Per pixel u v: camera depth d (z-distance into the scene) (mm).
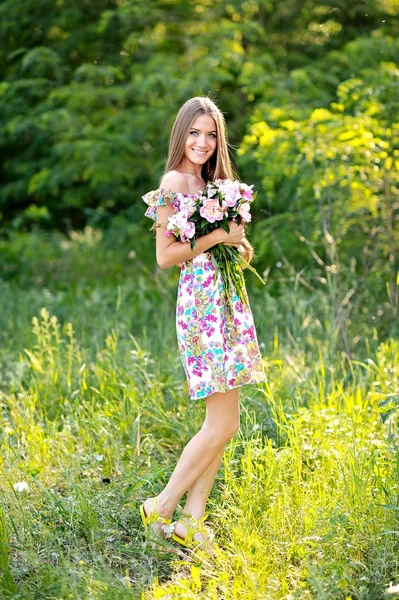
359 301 8078
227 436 4363
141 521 4660
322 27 12578
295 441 4961
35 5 12773
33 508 4750
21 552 4207
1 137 13430
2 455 5320
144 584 3984
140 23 12367
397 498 4309
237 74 12336
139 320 8922
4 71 13727
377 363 6848
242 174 11328
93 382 6723
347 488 4426
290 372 6656
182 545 4445
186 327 4316
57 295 10531
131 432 5734
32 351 7973
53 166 13750
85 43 13164
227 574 3850
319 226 8930
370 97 8375
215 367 4234
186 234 4160
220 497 4750
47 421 5820
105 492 4777
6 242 13391
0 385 7062
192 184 4422
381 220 8594
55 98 12617
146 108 12250
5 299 10031
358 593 3764
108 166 12203
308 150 8078
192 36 12617
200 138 4426
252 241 10141
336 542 4094
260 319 7969
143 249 12578
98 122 12797
